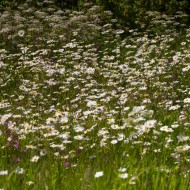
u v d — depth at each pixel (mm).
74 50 14227
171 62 11586
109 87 9891
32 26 16172
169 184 4188
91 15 17188
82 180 4355
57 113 7430
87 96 9305
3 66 12266
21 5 19516
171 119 7273
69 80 10250
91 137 6438
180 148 5383
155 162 4980
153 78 10109
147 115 6863
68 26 15922
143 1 20297
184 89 9727
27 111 8031
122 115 7516
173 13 20141
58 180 4527
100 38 15992
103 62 12719
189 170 4621
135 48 14344
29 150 5984
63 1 21031
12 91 10391
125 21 18656
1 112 8570
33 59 13320
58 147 6090
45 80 10648
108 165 4852
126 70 10883
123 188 4082
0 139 6621
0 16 17391
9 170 5031
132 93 8906
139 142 5828
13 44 14820
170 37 15797
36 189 4211
